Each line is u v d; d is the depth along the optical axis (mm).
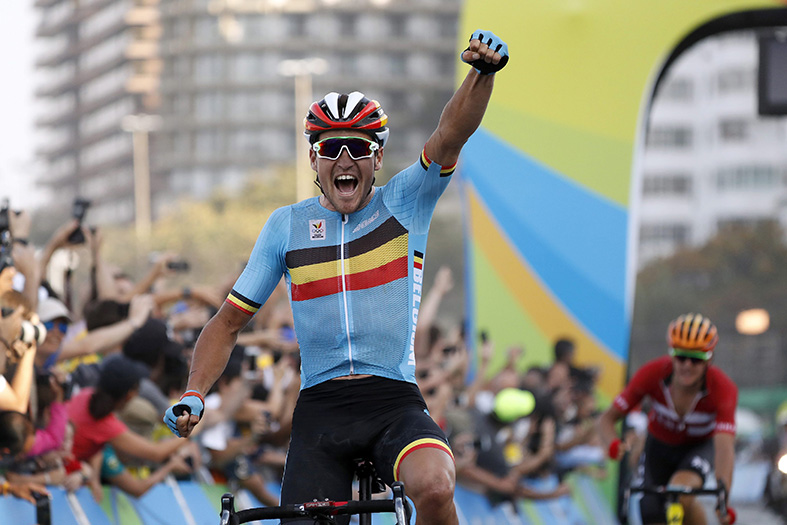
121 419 14016
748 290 138375
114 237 134375
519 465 22078
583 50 26453
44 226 109188
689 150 195250
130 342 14336
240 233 136000
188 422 7902
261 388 16969
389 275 8484
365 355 8406
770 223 141625
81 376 14352
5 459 11648
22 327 11227
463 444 19703
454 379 22594
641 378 15508
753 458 40062
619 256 26203
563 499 24516
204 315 17641
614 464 25438
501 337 27469
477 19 27266
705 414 15125
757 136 192500
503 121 27344
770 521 31281
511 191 27297
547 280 26828
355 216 8602
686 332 14555
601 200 26375
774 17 24891
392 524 18656
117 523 13438
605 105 26359
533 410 22719
